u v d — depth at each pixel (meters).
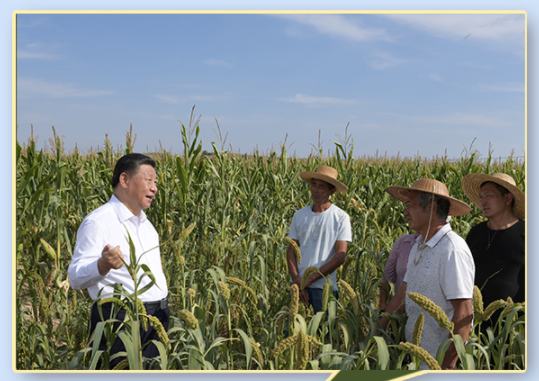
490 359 2.72
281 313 2.60
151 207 5.62
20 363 2.93
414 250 2.64
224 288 2.36
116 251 2.10
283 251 4.85
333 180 3.83
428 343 2.42
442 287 2.38
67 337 3.23
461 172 8.78
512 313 2.28
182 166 5.22
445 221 2.56
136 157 2.71
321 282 3.80
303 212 4.04
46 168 6.63
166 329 2.74
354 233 5.83
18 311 3.06
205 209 5.30
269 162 7.61
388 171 9.38
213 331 2.56
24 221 4.39
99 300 2.12
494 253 3.18
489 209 3.26
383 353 1.97
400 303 2.86
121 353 2.14
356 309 2.56
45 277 3.67
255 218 5.73
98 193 5.98
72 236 5.48
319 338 2.52
